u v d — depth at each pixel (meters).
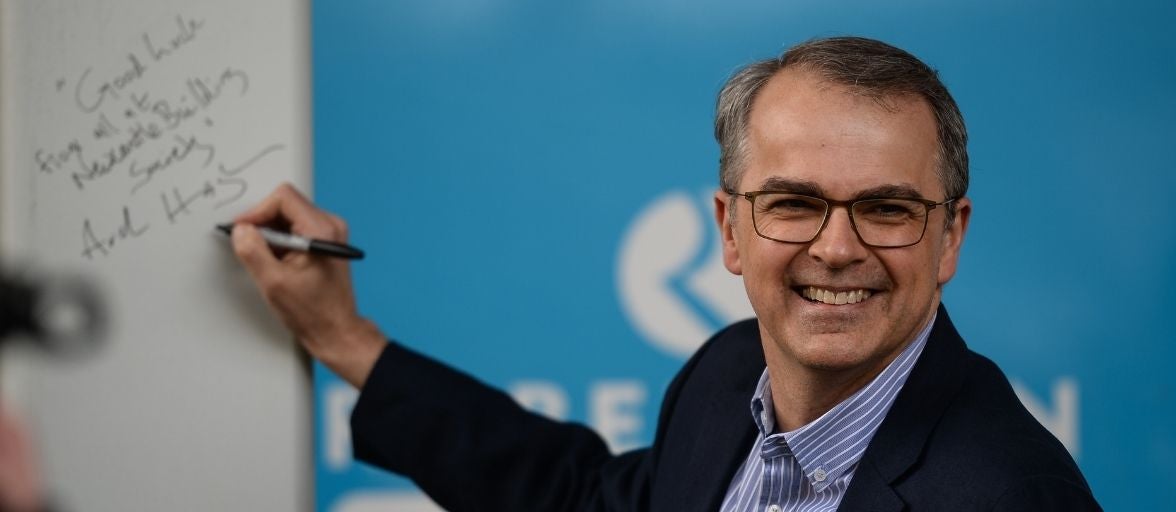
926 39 4.95
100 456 3.38
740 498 3.23
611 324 5.12
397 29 4.99
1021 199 4.97
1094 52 4.91
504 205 5.07
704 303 5.12
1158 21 4.88
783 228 2.80
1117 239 4.96
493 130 5.04
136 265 3.40
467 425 3.72
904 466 2.80
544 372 5.13
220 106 3.44
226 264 3.47
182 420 3.44
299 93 3.48
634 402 5.15
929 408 2.87
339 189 5.04
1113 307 4.98
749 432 3.32
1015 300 5.01
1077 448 5.04
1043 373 5.02
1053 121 4.94
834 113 2.73
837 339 2.79
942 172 2.83
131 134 3.39
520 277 5.09
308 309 3.50
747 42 4.98
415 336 5.09
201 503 3.45
